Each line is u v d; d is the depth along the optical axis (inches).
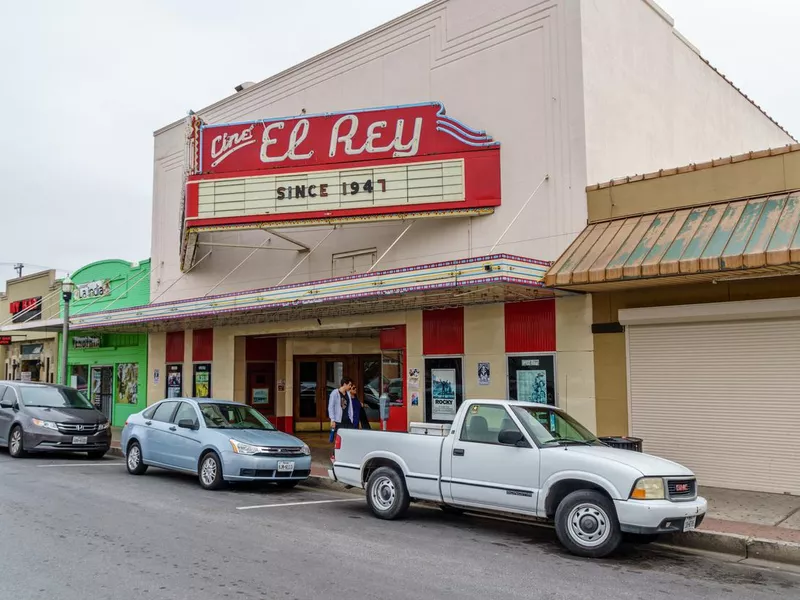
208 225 647.8
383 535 329.1
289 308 619.8
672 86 672.4
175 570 254.8
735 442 442.9
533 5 568.7
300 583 242.4
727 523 344.2
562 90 544.1
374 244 661.9
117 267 1030.4
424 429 372.5
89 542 295.7
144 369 956.0
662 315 467.8
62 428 621.6
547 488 309.3
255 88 812.6
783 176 430.6
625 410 488.7
